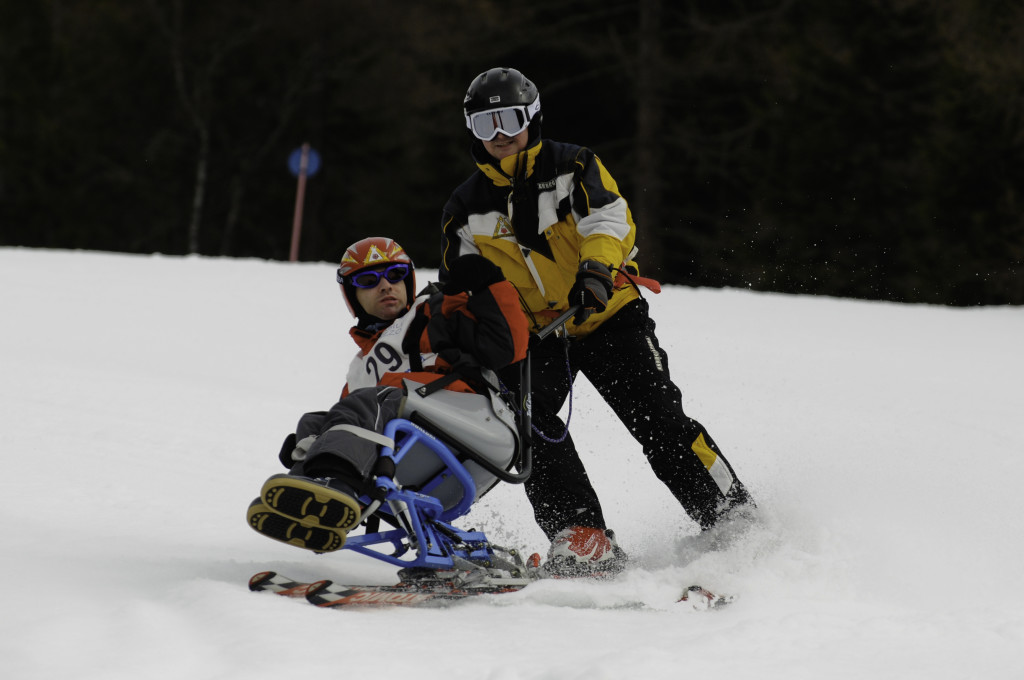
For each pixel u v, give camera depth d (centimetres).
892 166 9444
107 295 4269
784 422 2419
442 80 10162
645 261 8788
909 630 1000
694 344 3603
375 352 1236
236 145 12825
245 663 816
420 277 4784
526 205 1341
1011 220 8869
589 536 1303
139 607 934
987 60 8656
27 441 1880
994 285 8975
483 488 1262
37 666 796
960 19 8794
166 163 12675
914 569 1284
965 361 3453
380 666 827
